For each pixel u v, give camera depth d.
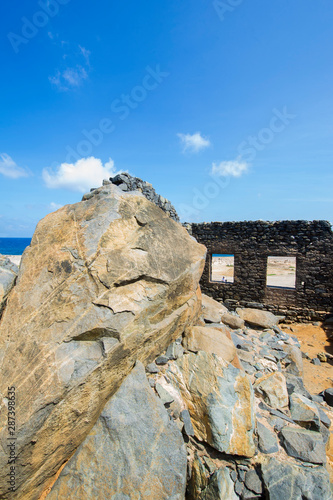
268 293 11.09
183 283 4.40
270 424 3.50
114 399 3.00
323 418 3.97
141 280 3.67
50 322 2.92
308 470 2.85
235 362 4.33
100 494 2.50
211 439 3.08
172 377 3.75
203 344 4.28
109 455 2.68
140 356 3.57
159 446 2.80
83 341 2.99
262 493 2.75
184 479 2.70
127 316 3.24
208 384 3.59
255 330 7.01
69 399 2.66
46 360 2.69
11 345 2.78
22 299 3.08
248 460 2.99
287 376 4.91
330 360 7.07
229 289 11.84
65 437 2.74
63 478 2.65
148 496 2.51
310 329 9.68
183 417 3.34
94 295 3.13
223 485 2.74
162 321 3.95
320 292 10.24
